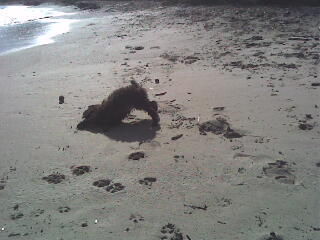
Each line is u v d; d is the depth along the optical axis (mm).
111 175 8523
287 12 24547
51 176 8594
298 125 10273
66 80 14977
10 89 14422
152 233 6719
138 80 14320
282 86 12977
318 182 7875
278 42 18438
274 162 8648
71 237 6707
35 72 16438
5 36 25062
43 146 9977
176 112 11492
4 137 10609
